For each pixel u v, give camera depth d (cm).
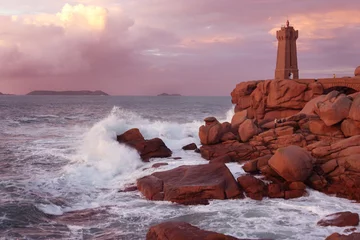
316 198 1505
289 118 2256
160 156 2208
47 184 1672
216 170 1611
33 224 1214
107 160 2062
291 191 1530
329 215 1248
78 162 2088
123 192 1612
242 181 1551
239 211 1355
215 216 1306
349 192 1513
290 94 2867
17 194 1495
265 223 1235
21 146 2659
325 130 2028
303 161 1577
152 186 1549
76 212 1356
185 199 1475
